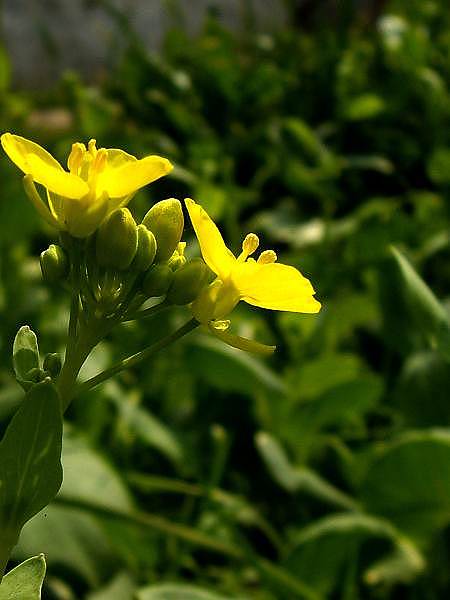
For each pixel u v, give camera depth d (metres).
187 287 0.10
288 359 0.30
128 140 0.40
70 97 0.45
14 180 0.34
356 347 0.32
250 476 0.26
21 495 0.10
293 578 0.20
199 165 0.40
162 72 0.47
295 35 0.56
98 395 0.24
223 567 0.24
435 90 0.45
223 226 0.38
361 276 0.32
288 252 0.40
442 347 0.16
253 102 0.48
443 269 0.34
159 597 0.17
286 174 0.41
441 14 0.59
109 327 0.10
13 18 0.75
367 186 0.44
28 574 0.10
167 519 0.24
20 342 0.10
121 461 0.26
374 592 0.23
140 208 0.34
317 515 0.22
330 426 0.28
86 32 0.76
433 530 0.22
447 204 0.38
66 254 0.10
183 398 0.27
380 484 0.22
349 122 0.45
